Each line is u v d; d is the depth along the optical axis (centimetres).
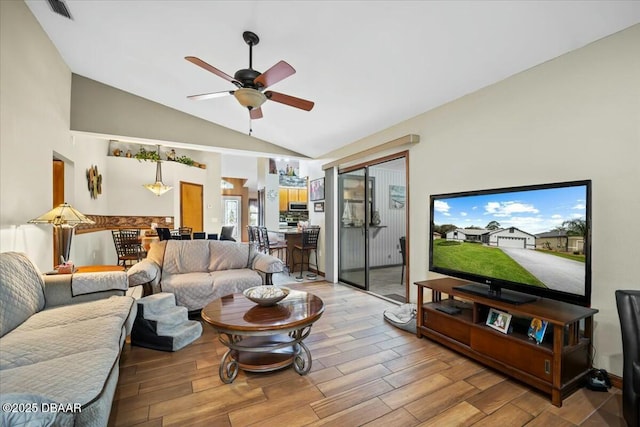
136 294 418
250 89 227
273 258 360
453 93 285
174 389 187
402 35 220
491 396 180
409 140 331
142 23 261
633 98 182
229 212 1216
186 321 277
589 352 192
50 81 311
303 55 267
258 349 199
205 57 295
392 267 637
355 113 361
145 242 529
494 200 229
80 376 120
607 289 192
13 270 184
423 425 155
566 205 187
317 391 185
